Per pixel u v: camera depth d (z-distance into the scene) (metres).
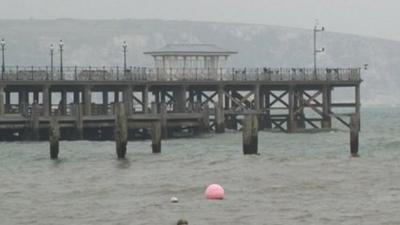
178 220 103.44
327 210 111.62
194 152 179.00
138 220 107.44
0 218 109.81
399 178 135.75
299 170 145.50
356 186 128.75
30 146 194.25
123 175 142.50
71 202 118.75
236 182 133.62
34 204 117.75
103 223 106.38
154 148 171.00
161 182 134.25
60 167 154.00
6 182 137.00
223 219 107.38
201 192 125.00
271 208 113.19
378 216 108.19
